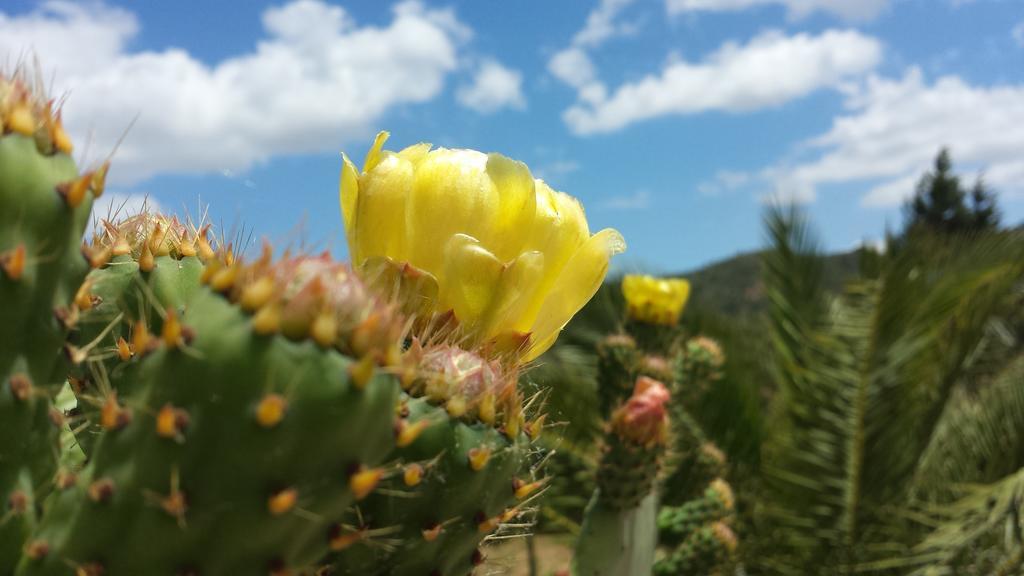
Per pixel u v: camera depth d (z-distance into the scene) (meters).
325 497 0.12
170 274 0.18
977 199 4.34
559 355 0.99
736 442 0.89
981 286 0.94
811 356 0.96
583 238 0.18
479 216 0.17
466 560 0.16
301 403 0.12
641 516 0.34
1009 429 0.90
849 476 0.91
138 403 0.12
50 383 0.14
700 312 1.09
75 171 0.13
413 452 0.14
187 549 0.12
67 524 0.12
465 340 0.17
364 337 0.12
